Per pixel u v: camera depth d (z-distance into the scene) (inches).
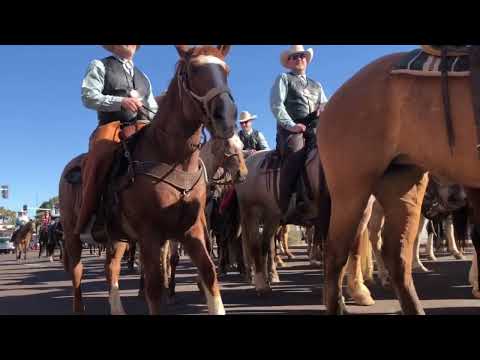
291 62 254.2
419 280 286.5
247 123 375.6
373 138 125.9
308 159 223.3
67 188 198.5
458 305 195.3
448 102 111.7
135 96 181.6
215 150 132.6
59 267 668.7
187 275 397.7
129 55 187.2
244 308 207.3
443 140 114.4
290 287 283.7
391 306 201.8
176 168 141.1
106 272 207.6
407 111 119.7
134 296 272.4
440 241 528.1
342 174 132.4
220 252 373.7
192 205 142.7
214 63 130.6
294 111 248.7
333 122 135.0
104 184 158.1
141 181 139.9
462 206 220.1
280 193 236.4
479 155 107.0
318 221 197.0
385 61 129.7
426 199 249.9
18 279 442.9
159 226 140.3
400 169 134.0
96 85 175.9
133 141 152.6
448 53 112.8
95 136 165.3
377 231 261.4
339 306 138.6
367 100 127.5
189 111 134.7
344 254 135.8
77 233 166.9
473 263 219.8
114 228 159.3
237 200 312.8
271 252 313.4
